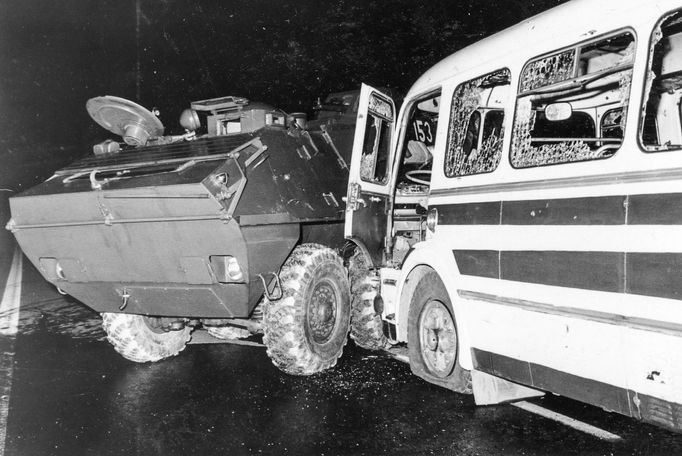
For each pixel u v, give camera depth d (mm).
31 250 6184
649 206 3602
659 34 3777
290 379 6320
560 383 4254
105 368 6891
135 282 5887
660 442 4625
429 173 8172
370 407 5461
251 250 5430
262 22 24547
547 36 4570
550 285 4250
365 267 7227
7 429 5117
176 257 5531
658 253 3535
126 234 5570
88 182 5762
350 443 4695
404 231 7773
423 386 6047
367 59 22297
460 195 5230
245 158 5723
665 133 5402
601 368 3902
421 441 4707
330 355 6512
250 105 6676
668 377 3496
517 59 4832
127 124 7105
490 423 5039
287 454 4531
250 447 4664
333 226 6992
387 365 6797
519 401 5590
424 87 6242
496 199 4805
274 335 6148
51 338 8516
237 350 7547
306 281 6184
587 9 4281
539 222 4363
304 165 6578
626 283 3713
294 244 6012
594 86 5219
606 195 3865
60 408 5590
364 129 6582
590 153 4527
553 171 4301
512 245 4594
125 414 5402
